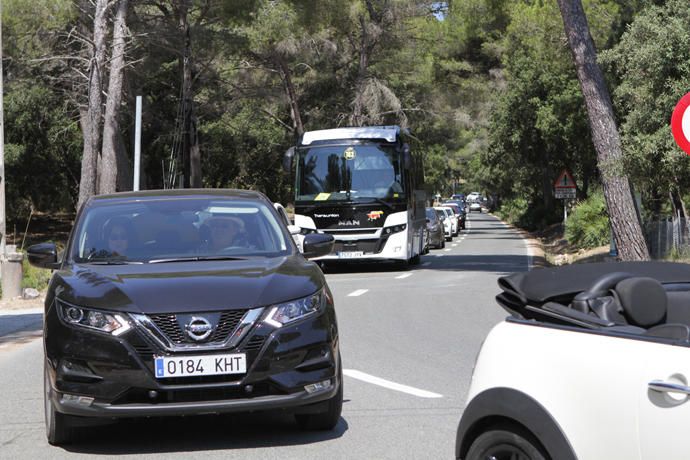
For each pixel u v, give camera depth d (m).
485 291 24.20
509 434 5.56
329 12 60.28
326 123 75.88
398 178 32.94
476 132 86.06
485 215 145.12
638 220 27.27
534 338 5.56
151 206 10.59
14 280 24.72
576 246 48.25
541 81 55.75
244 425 9.79
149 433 9.55
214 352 8.37
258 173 81.50
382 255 32.78
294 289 8.84
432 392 11.32
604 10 40.75
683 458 4.60
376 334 16.45
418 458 8.39
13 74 50.19
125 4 38.19
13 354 15.55
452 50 81.75
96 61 37.78
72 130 58.06
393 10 67.38
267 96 65.56
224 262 9.59
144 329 8.38
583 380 5.16
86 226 10.30
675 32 24.81
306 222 33.12
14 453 8.84
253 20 54.47
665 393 4.72
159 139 62.16
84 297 8.70
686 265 6.54
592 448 5.07
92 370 8.41
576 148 54.91
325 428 9.45
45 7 40.31
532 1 57.56
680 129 12.45
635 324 5.70
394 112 70.00
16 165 58.12
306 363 8.63
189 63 56.12
